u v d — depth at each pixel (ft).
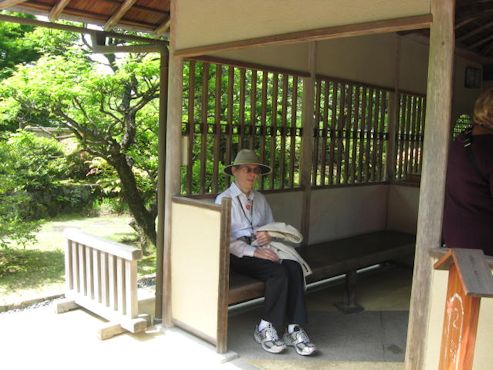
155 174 20.57
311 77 14.07
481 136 6.73
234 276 10.98
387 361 10.09
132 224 21.27
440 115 6.93
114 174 22.22
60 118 18.22
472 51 18.49
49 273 17.83
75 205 29.04
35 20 12.07
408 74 17.87
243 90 12.53
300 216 14.37
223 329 10.17
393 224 17.42
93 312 12.44
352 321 12.27
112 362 9.86
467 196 6.75
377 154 17.15
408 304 13.58
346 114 15.72
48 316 12.36
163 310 11.55
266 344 10.43
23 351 10.33
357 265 12.85
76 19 12.79
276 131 13.55
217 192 12.31
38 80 16.31
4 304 13.17
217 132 12.12
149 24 14.01
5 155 18.65
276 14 8.77
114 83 17.38
